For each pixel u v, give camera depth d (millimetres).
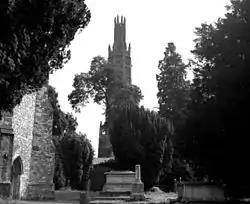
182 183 20484
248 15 16062
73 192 34719
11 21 11414
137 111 37969
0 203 15711
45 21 12484
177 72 50531
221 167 16000
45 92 28141
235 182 16203
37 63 13352
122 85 53406
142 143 36469
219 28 17047
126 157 36375
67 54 15062
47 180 26578
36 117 27328
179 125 17953
